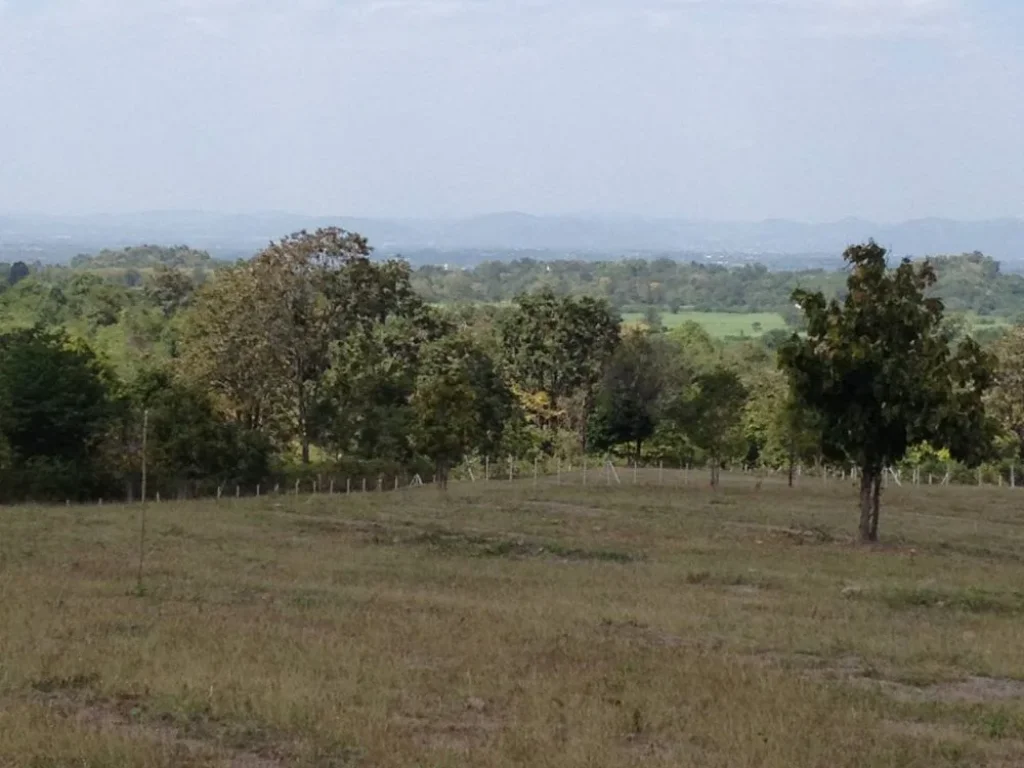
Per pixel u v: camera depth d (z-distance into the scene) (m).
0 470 49.16
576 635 18.42
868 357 34.75
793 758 11.57
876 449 35.91
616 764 11.11
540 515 40.72
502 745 11.70
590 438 80.50
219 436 54.22
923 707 14.47
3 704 12.79
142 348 88.62
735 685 14.91
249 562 27.19
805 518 42.38
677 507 44.78
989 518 46.34
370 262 71.25
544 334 86.06
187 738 11.86
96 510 40.09
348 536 33.50
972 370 35.56
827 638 19.20
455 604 21.41
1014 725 13.68
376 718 12.52
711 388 56.19
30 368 52.47
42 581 22.48
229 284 68.06
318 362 68.62
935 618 22.50
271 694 13.29
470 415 50.62
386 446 64.50
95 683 13.95
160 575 24.31
